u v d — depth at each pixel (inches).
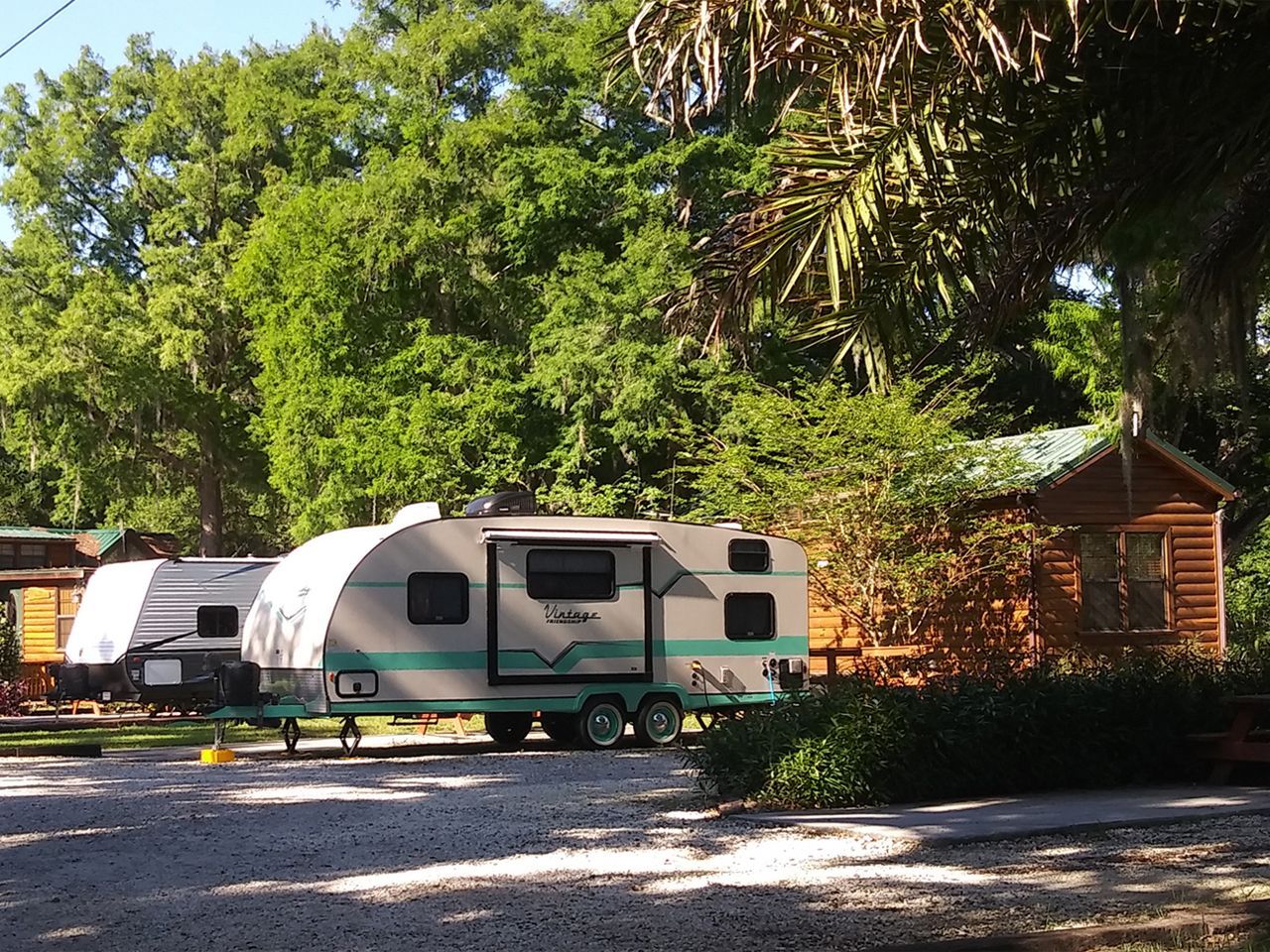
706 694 708.7
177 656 854.5
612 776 527.8
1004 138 313.7
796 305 332.8
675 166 1075.9
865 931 248.5
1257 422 964.0
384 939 247.0
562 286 1109.7
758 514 842.8
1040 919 255.0
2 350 1449.3
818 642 909.8
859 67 279.3
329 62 1508.4
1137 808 386.9
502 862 324.2
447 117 1251.8
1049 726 439.2
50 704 1054.4
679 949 236.8
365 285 1187.3
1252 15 302.0
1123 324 386.0
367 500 1162.6
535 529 675.4
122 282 1649.9
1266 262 402.9
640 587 695.7
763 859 323.9
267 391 1243.8
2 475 1982.0
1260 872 296.7
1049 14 281.0
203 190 1619.1
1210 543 868.0
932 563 806.5
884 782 410.3
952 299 335.3
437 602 654.5
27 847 361.4
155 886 303.4
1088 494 831.1
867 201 295.4
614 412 1036.5
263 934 253.0
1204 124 317.7
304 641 647.1
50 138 1752.0
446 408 1104.8
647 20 286.7
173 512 2016.5
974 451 820.0
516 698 665.0
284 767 589.0
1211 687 482.6
